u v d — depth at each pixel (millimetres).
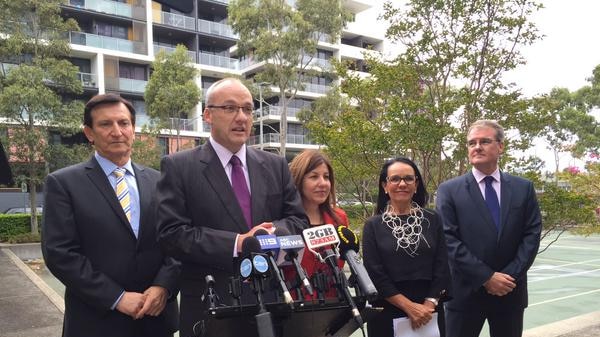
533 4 5805
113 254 2592
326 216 3135
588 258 13570
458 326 3246
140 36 27750
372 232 3041
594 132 25406
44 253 2518
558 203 5543
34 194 15609
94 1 26234
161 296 2559
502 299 3172
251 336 1848
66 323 2607
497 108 5863
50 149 15359
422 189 3189
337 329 2043
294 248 1992
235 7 20406
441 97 6129
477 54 6016
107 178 2727
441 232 3049
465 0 5852
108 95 2768
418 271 2922
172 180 2354
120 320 2533
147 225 2691
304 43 20266
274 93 30078
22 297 6809
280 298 1878
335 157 6090
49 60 15359
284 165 2715
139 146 21125
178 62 21812
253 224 2393
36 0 15148
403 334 2830
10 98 14211
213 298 1803
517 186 3314
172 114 22328
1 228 15391
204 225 2332
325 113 20672
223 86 2434
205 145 2525
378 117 6246
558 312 7238
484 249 3186
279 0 19938
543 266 12102
